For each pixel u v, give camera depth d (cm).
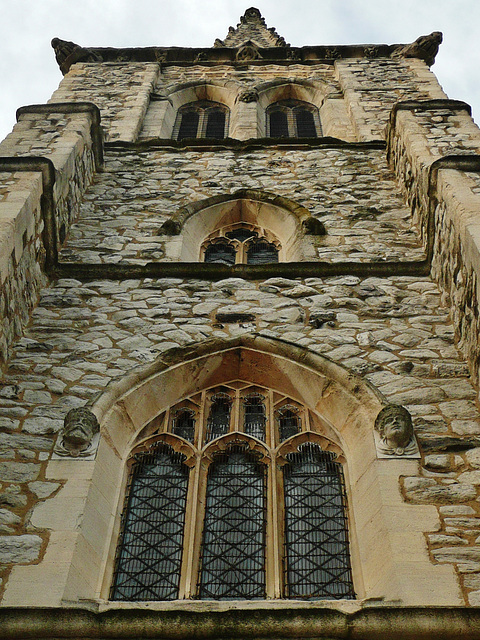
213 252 1186
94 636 561
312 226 1133
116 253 1087
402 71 1761
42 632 558
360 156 1368
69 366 841
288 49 1894
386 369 835
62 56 1875
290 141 1423
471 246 811
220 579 670
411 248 1086
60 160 1091
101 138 1315
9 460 711
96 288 984
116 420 780
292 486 752
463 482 690
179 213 1178
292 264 1012
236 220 1232
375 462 712
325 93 1705
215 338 882
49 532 648
